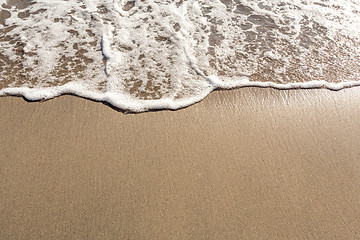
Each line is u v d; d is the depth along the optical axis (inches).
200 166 86.0
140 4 154.6
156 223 72.2
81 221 71.2
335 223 75.6
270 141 95.4
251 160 89.0
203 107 105.4
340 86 119.0
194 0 161.0
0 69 113.0
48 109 98.9
